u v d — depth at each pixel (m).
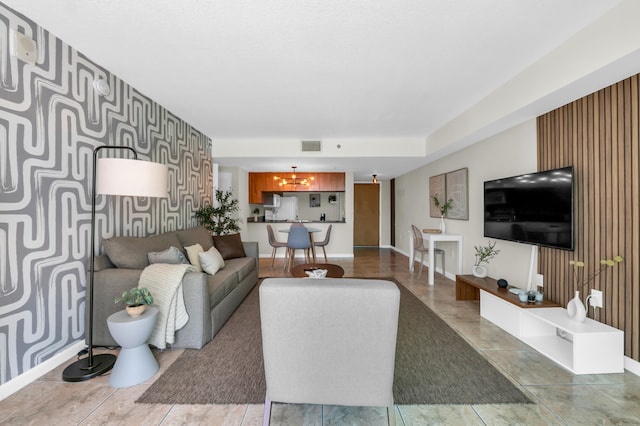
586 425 1.46
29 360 1.82
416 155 4.83
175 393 1.70
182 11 1.76
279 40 2.06
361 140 4.87
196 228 3.77
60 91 2.05
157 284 2.14
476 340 2.44
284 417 1.53
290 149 4.89
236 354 2.17
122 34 1.99
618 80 1.99
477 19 1.83
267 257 6.81
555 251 2.61
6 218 1.70
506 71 2.52
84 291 2.23
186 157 3.95
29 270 1.83
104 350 2.22
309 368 1.28
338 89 2.89
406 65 2.41
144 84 2.77
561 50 2.09
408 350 2.26
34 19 1.84
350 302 1.20
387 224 8.64
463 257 4.23
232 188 6.08
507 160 3.23
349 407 1.62
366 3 1.69
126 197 2.75
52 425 1.45
